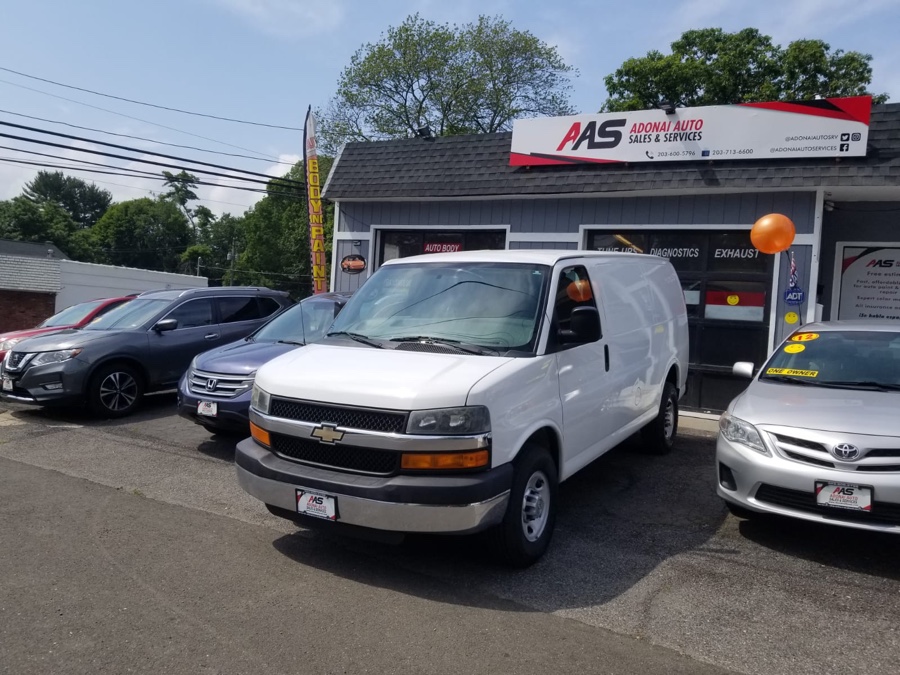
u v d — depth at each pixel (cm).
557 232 1157
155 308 1029
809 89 2488
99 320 1055
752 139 991
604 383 591
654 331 728
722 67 2516
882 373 593
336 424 442
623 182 1065
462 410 421
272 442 473
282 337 835
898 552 511
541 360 487
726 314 1054
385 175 1288
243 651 358
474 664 350
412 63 3566
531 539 473
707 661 359
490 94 3678
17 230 6931
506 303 521
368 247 1325
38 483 648
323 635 376
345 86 3688
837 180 930
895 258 1126
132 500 604
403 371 452
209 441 823
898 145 925
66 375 896
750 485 512
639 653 365
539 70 3775
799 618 407
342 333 549
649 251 1103
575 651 365
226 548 499
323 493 437
